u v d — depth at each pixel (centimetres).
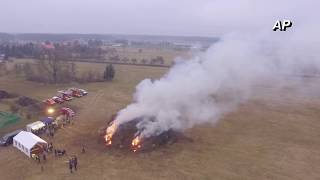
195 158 4262
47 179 3797
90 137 4972
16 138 4684
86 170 3981
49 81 9394
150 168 4012
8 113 6241
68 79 9494
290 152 4450
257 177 3812
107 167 4044
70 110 6125
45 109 6556
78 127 5412
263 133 5141
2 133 5294
